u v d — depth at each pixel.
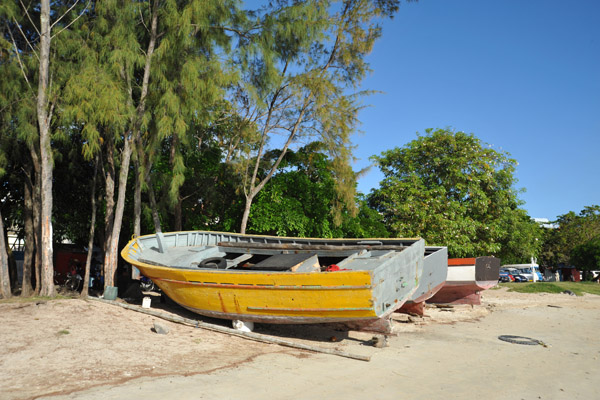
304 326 10.36
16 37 13.64
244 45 14.49
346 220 18.67
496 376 6.70
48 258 11.79
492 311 15.19
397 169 23.70
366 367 6.95
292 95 16.11
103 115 11.25
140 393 5.16
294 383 5.90
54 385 5.36
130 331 8.53
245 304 9.09
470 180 21.55
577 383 6.39
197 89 12.63
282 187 17.55
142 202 17.20
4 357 6.38
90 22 13.51
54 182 17.00
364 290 7.68
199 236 14.52
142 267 10.91
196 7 12.38
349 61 16.05
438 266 12.01
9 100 12.58
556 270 48.44
